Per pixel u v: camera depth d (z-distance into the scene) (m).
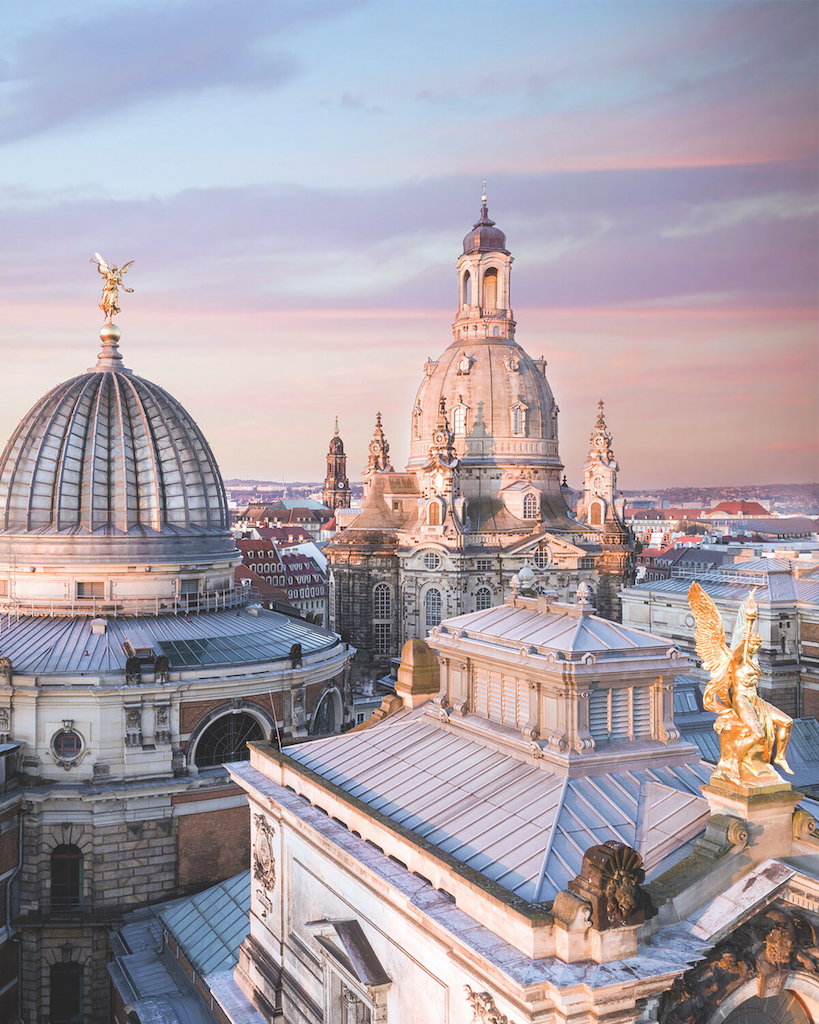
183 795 68.00
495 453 153.12
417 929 28.38
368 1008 32.47
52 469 81.62
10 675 66.44
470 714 39.25
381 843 32.81
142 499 82.06
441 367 158.75
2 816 64.25
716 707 29.22
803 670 94.94
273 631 82.00
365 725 44.75
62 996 66.81
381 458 162.12
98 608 77.81
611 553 165.00
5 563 79.44
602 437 173.62
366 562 150.00
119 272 90.19
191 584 83.88
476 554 144.88
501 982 24.38
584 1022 23.30
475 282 160.50
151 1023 50.06
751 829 27.72
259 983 41.69
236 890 59.66
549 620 37.69
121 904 66.75
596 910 23.98
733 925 26.05
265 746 44.34
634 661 34.19
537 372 159.62
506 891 26.39
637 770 33.88
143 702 67.44
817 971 27.20
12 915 66.06
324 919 34.75
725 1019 27.20
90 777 66.69
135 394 84.88
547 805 31.45
